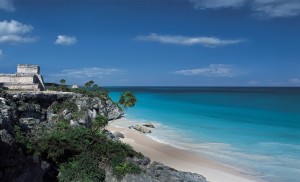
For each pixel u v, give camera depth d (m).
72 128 48.72
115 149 42.50
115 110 94.06
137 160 42.12
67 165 38.91
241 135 71.38
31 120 50.94
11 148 31.41
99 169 39.28
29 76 71.38
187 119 95.75
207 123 87.88
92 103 75.44
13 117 39.78
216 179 43.47
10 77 70.69
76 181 37.41
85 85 101.94
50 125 51.97
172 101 168.62
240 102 159.50
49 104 62.84
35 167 34.94
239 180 43.16
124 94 67.38
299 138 68.50
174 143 63.12
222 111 117.19
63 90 81.12
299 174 45.44
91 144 42.66
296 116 101.94
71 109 64.88
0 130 31.34
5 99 46.75
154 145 60.81
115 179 38.34
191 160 52.00
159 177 39.44
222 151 57.69
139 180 37.97
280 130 77.69
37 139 39.78
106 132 59.31
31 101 58.03
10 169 30.98
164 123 87.69
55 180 38.03
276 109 123.12
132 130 74.38
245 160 52.16
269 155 55.16
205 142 64.50
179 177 39.81
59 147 39.03
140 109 125.94
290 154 55.72
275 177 44.31
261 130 77.62
